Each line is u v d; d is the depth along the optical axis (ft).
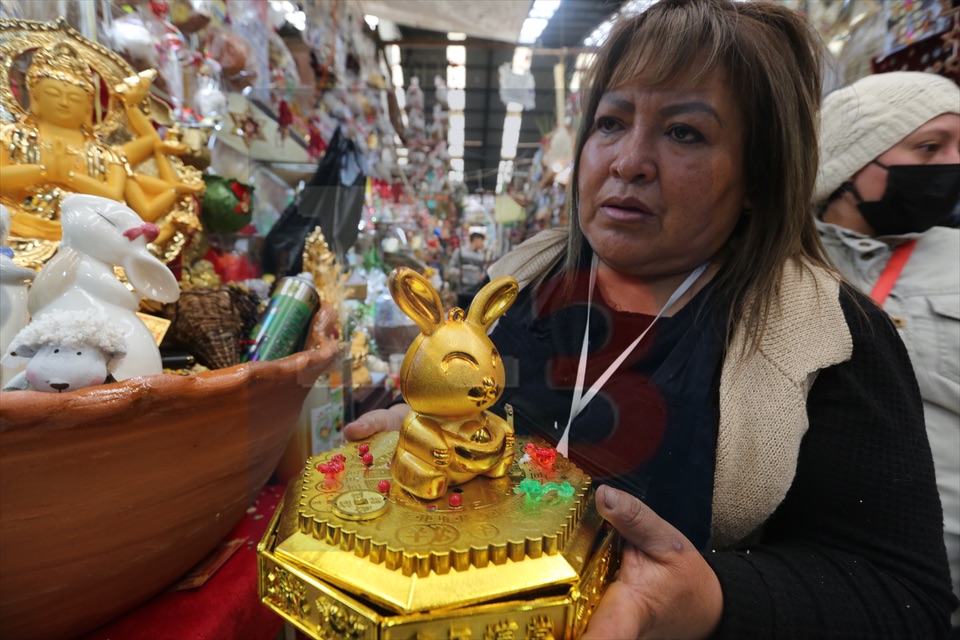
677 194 1.59
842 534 1.90
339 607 1.57
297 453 2.66
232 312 2.94
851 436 1.88
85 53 2.93
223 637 2.07
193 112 3.89
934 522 1.88
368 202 3.50
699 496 1.69
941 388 2.18
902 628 1.67
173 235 3.22
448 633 1.50
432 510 1.83
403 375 1.98
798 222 1.92
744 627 1.60
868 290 2.23
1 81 2.73
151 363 2.15
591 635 1.48
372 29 2.89
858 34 2.18
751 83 1.54
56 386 1.70
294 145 4.33
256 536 2.33
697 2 1.61
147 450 1.71
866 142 2.03
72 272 2.08
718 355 1.79
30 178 2.67
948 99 1.91
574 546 1.72
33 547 1.59
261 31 4.17
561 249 1.92
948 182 1.98
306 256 3.31
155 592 2.11
